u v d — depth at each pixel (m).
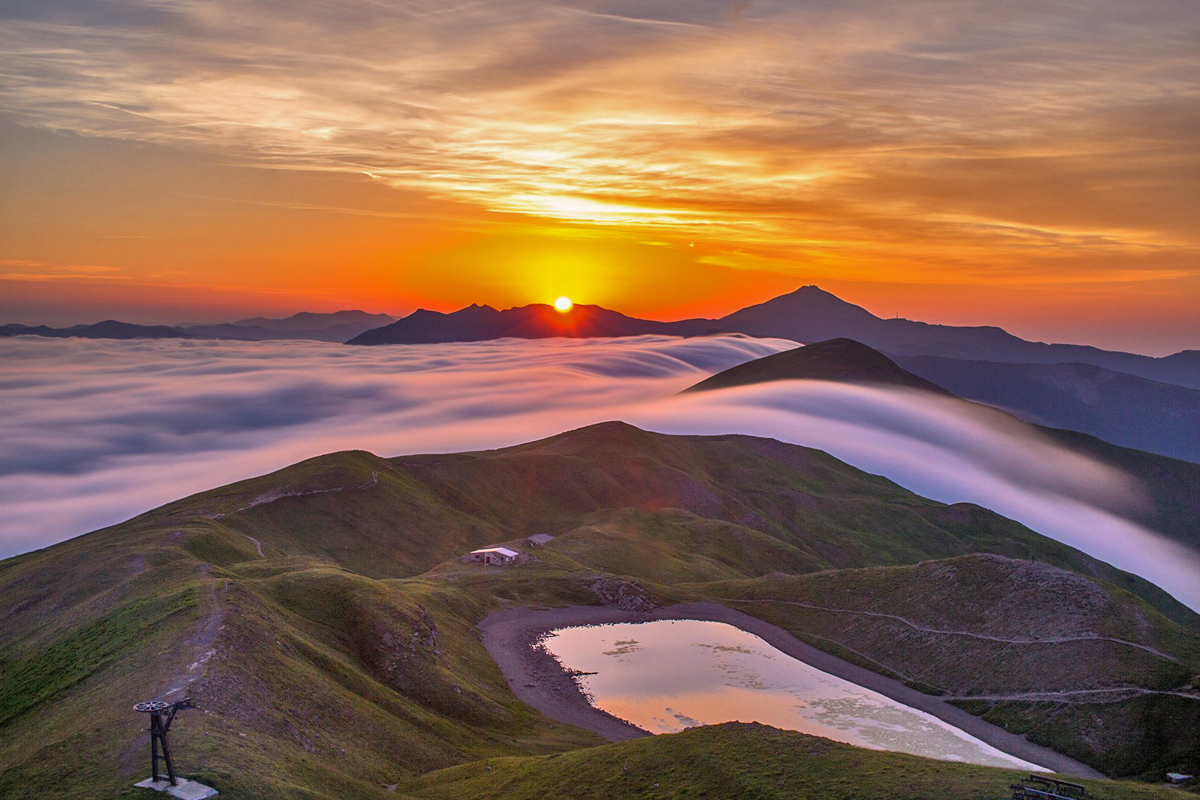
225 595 88.06
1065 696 94.94
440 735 84.00
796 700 104.06
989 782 55.31
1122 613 105.31
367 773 67.88
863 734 92.81
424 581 146.00
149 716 59.88
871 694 106.88
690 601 150.75
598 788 63.31
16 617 111.06
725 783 59.06
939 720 97.75
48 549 167.25
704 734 67.75
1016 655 105.69
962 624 118.00
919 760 61.34
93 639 85.19
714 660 119.56
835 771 58.78
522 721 93.44
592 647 124.31
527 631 130.50
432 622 113.50
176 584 96.75
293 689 75.00
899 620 125.75
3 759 61.66
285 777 55.91
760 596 151.12
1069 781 57.78
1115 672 95.56
